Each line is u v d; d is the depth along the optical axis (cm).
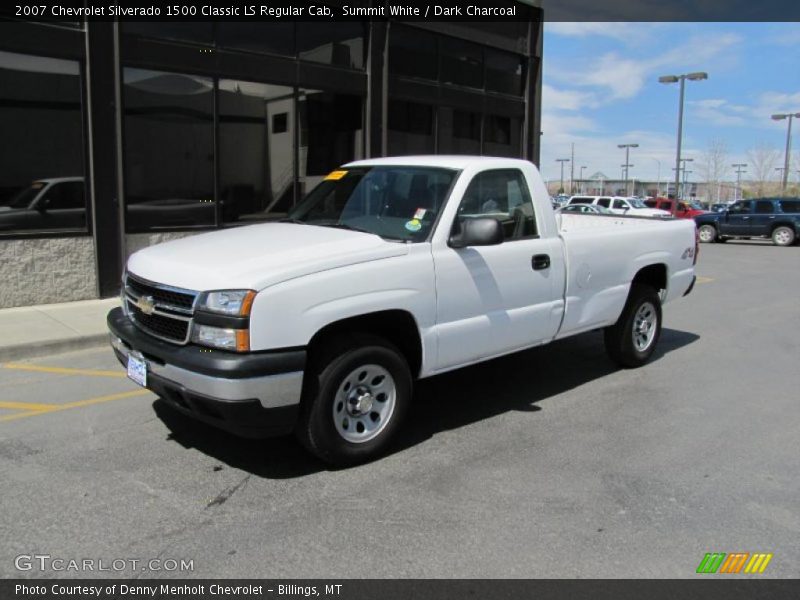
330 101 1189
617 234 586
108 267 924
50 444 443
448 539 331
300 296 371
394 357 421
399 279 415
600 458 432
